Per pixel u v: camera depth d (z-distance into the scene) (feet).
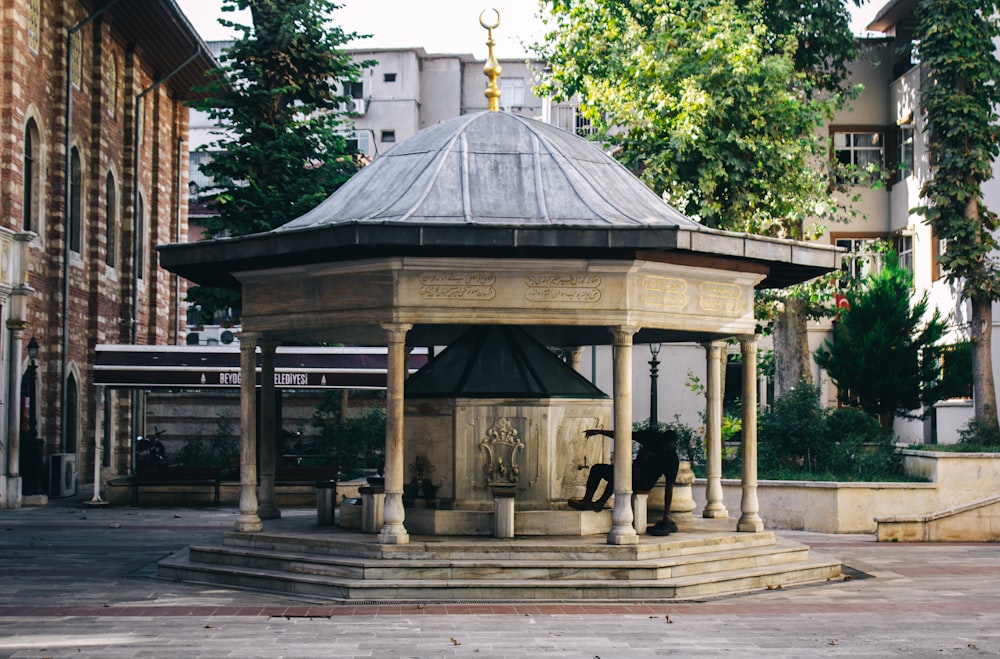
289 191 101.91
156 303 137.90
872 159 124.98
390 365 48.19
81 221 114.11
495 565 46.26
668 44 94.12
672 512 57.77
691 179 93.71
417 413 53.62
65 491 102.63
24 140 99.60
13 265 92.89
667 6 93.91
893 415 98.37
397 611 42.63
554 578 46.37
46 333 104.47
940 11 91.76
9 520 81.20
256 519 53.36
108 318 121.19
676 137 88.48
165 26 125.80
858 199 103.40
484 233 45.44
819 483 77.82
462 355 54.29
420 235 45.29
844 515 76.95
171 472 94.79
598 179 54.29
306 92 106.22
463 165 52.47
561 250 47.70
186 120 151.12
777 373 103.60
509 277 48.26
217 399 131.44
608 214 49.93
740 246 49.52
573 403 53.78
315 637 37.40
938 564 59.52
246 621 40.42
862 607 44.93
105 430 121.08
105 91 119.24
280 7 103.81
